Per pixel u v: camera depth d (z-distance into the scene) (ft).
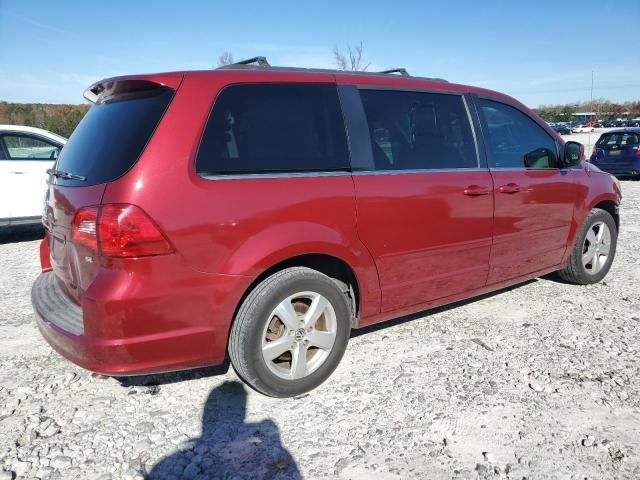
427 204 11.53
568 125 206.39
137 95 9.63
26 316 14.76
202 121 9.04
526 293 16.10
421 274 11.79
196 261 8.68
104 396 10.25
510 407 9.68
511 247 13.67
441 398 10.01
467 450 8.46
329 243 10.00
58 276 10.64
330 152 10.39
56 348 9.07
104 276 8.29
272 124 9.84
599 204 16.90
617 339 12.60
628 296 15.74
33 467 8.10
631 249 21.86
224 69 9.80
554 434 8.86
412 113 11.96
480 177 12.67
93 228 8.36
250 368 9.46
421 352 12.00
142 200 8.27
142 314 8.33
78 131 10.59
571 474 7.88
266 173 9.54
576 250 15.97
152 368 8.64
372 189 10.66
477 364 11.39
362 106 11.10
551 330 13.20
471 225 12.48
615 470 7.97
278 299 9.54
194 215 8.62
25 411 9.69
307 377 10.18
